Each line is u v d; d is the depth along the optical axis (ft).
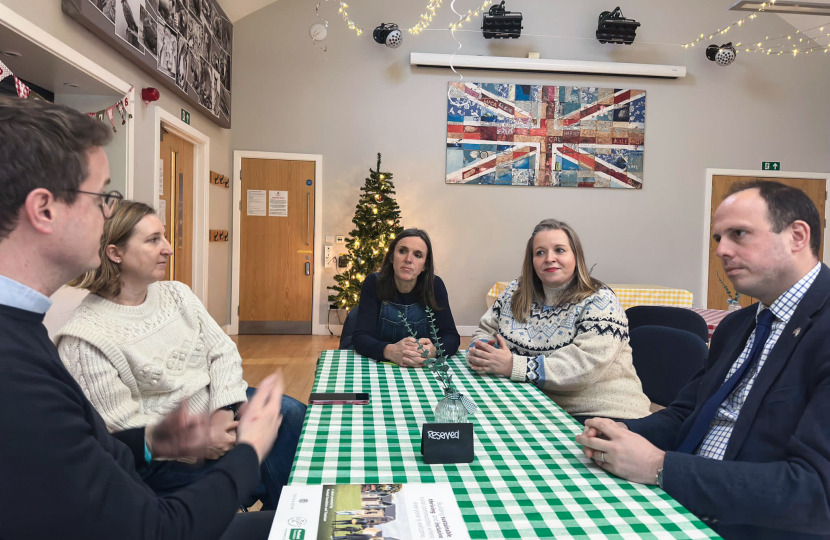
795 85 22.47
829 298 3.48
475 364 6.27
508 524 2.80
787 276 3.66
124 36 10.80
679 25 22.07
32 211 2.10
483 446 3.97
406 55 21.31
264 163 21.02
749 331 4.12
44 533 1.95
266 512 4.02
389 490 3.10
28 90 8.13
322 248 21.34
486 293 21.88
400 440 4.02
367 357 7.12
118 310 5.25
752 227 3.64
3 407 1.90
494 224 21.84
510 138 21.71
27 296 2.14
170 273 15.74
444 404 4.30
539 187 21.95
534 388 5.66
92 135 2.27
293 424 5.82
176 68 14.01
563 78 21.80
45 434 1.95
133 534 2.05
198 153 17.65
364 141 21.31
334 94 21.15
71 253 2.23
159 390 5.30
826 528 2.98
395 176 21.47
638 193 22.22
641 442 3.44
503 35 20.59
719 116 22.31
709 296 22.50
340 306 19.89
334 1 20.98
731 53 21.18
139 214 5.25
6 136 2.06
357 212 20.20
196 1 15.78
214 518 2.32
